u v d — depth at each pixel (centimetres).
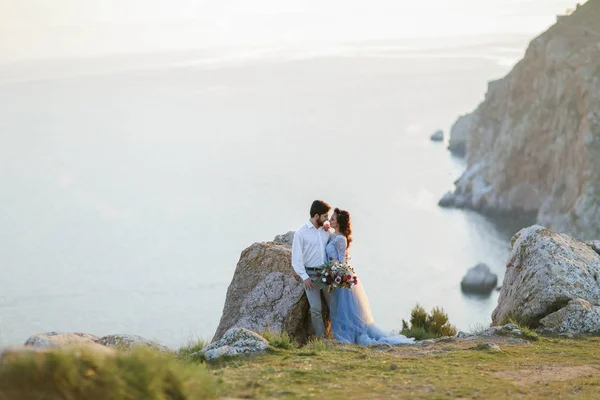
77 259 12350
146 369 557
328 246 1212
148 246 13038
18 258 12569
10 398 475
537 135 11319
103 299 9919
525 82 11981
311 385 734
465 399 708
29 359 500
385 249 11356
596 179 9706
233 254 12269
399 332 1321
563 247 1327
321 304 1220
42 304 9794
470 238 11456
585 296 1251
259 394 677
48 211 16388
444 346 1071
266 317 1232
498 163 12056
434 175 16638
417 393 718
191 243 13125
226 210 15438
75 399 495
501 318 1339
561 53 11119
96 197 17625
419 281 9794
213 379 665
